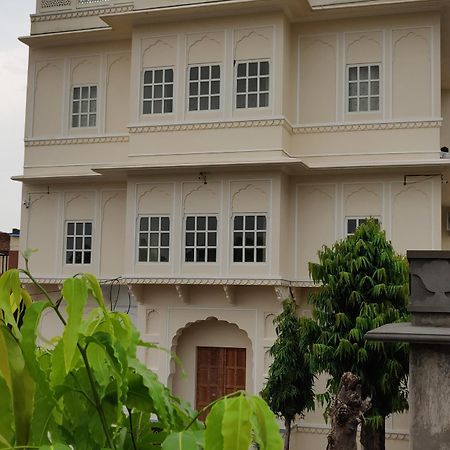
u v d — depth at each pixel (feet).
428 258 14.43
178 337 49.26
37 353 9.68
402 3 45.14
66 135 52.60
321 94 47.47
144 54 49.19
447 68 53.31
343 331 35.40
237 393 7.73
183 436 7.72
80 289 8.41
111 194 51.90
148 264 48.11
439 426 13.74
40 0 53.36
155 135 48.49
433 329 13.92
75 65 52.90
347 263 35.94
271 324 46.60
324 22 47.65
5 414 8.10
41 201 53.21
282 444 7.48
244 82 46.98
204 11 47.21
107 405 9.24
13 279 8.59
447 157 47.80
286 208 47.29
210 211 47.24
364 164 45.39
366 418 33.91
